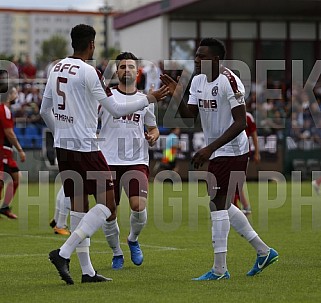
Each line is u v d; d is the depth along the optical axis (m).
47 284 29.11
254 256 36.94
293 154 92.06
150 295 26.47
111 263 35.28
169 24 113.81
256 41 116.25
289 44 117.00
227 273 30.34
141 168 34.03
